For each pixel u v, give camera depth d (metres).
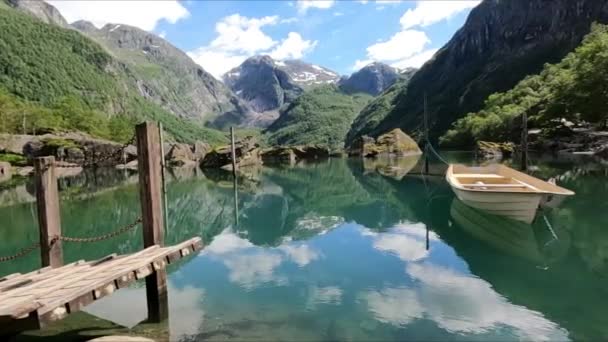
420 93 157.50
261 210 16.67
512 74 113.06
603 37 45.81
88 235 12.62
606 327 5.72
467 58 155.25
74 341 5.77
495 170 16.70
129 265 5.91
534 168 23.28
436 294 7.02
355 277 7.98
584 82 40.31
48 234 7.15
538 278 7.59
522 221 10.77
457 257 8.95
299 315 6.38
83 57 169.12
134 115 153.38
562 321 5.94
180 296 7.27
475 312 6.29
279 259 9.44
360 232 11.73
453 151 58.59
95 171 40.00
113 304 6.94
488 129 61.19
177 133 162.00
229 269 8.80
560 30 123.00
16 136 45.03
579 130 40.03
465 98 114.69
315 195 19.80
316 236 11.57
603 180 18.11
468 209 12.80
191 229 13.52
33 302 4.70
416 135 104.56
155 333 5.91
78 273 6.12
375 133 144.88
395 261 8.86
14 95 104.12
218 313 6.52
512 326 5.82
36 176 7.11
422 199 16.73
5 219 15.41
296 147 49.69
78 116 75.69
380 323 6.02
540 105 53.56
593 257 8.62
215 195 20.97
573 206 13.16
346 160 42.41
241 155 39.59
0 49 117.44
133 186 25.08
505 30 141.88
